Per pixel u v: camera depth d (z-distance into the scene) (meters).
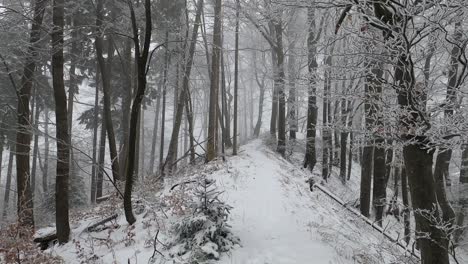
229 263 5.71
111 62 17.11
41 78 16.62
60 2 8.23
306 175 16.66
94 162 8.45
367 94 5.51
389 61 4.99
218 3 15.91
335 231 7.84
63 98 8.05
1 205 24.25
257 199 9.47
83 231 8.37
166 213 8.39
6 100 16.05
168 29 13.71
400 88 4.74
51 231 8.62
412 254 5.95
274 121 23.44
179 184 10.09
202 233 6.04
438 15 4.09
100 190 16.12
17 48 9.75
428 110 4.68
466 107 4.45
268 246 6.54
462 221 16.33
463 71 4.42
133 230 7.65
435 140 4.56
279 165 15.80
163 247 6.44
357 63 5.32
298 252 6.35
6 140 19.02
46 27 9.30
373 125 5.60
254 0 14.77
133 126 7.68
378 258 6.46
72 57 16.97
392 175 20.95
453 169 23.03
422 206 4.88
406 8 4.18
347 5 5.12
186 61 15.06
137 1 12.93
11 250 6.26
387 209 14.59
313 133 18.52
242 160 15.07
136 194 10.02
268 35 19.23
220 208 6.36
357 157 29.50
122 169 15.46
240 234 6.94
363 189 12.88
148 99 21.19
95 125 20.42
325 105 17.59
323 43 5.68
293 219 8.24
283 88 17.22
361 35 4.85
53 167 26.98
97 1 14.19
